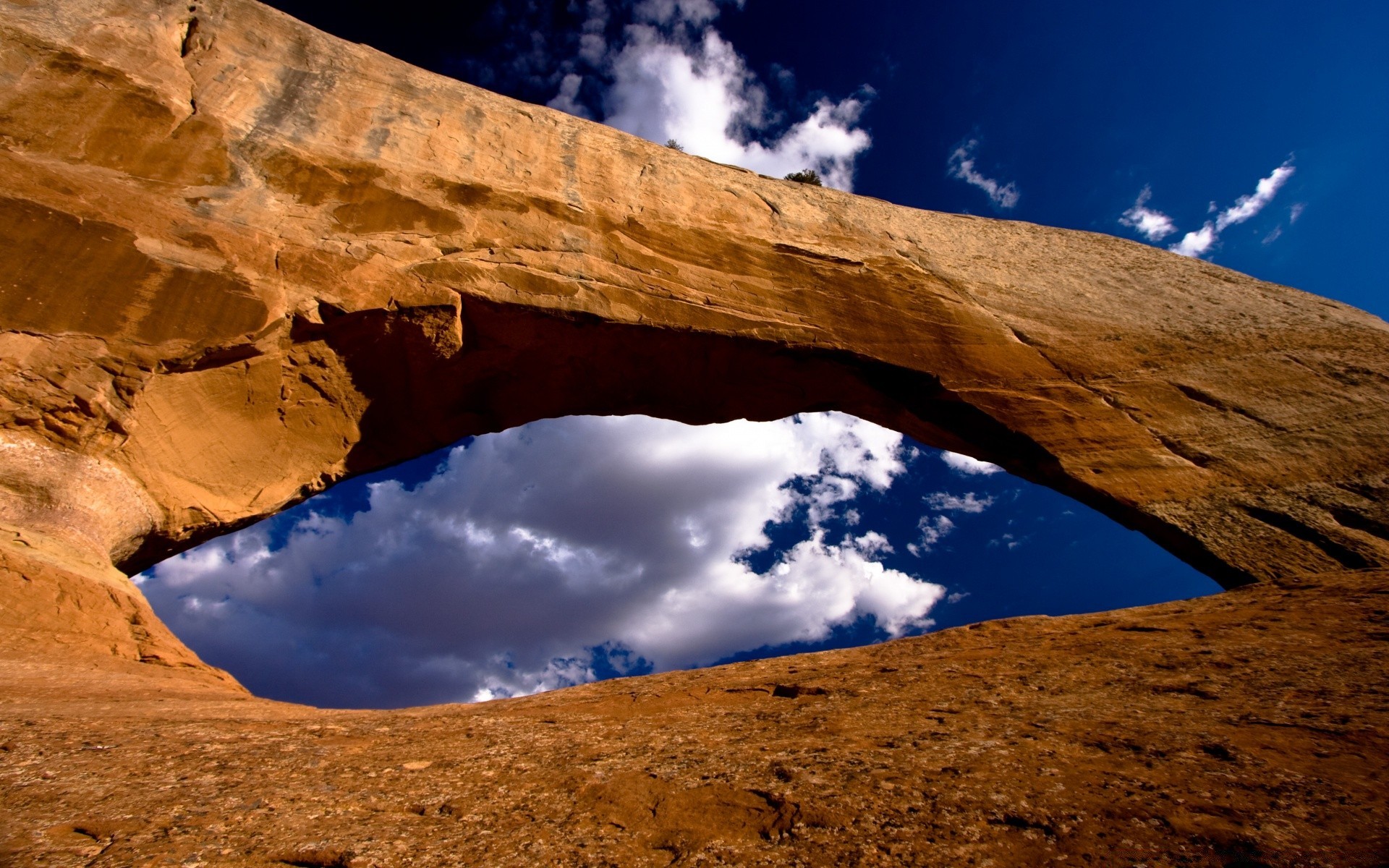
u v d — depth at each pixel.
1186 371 17.92
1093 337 19.17
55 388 11.32
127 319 12.34
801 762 4.50
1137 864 3.11
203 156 15.33
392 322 14.66
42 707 5.61
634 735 5.49
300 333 13.98
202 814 3.76
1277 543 13.59
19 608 8.40
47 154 13.55
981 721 5.16
